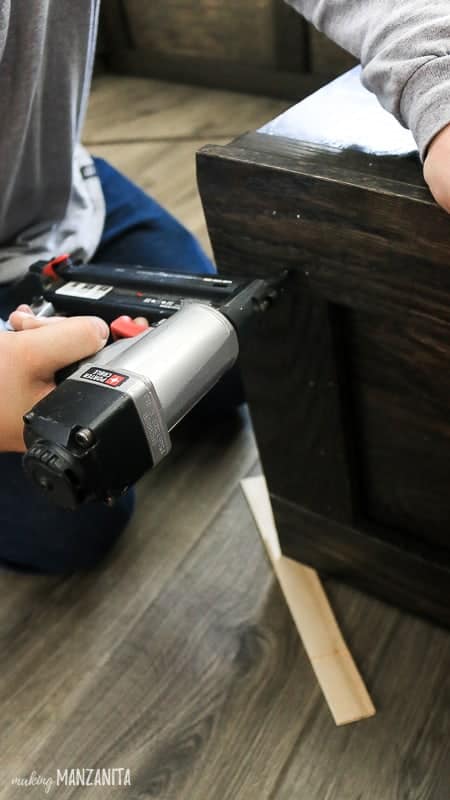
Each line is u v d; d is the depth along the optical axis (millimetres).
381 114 627
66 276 676
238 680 830
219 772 759
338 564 887
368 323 639
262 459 845
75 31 779
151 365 494
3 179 796
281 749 768
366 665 828
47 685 854
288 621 877
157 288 625
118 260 1011
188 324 530
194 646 866
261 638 865
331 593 905
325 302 637
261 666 838
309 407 740
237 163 593
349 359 688
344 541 849
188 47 2068
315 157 582
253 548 960
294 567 924
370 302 607
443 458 694
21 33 699
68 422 451
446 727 762
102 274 656
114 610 916
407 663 822
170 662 855
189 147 1854
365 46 569
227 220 641
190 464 1078
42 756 792
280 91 1991
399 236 545
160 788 753
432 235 527
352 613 881
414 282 566
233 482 1042
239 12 1889
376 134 601
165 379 493
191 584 930
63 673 862
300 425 765
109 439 457
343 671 812
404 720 774
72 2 758
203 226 1535
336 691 795
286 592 894
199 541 977
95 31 822
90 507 899
